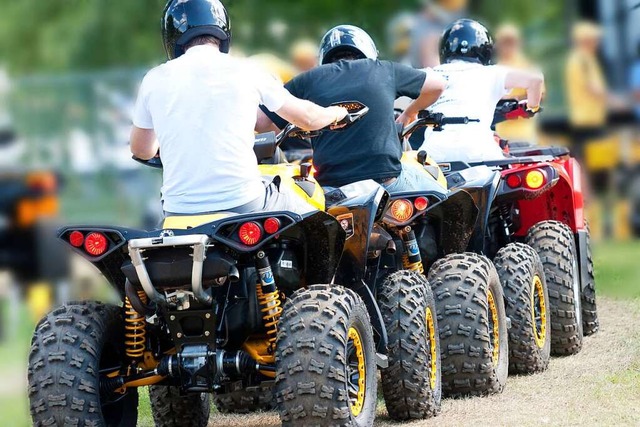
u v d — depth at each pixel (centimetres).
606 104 4678
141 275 1672
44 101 4088
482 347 2177
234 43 4697
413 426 2016
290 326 1716
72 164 4025
